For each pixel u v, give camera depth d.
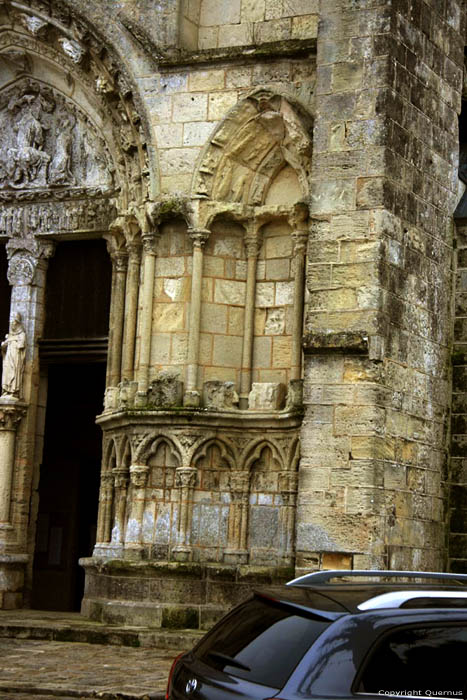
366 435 15.91
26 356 21.36
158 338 18.78
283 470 17.91
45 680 13.26
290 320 18.58
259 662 6.70
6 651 15.79
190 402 18.19
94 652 15.89
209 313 18.64
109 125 20.39
